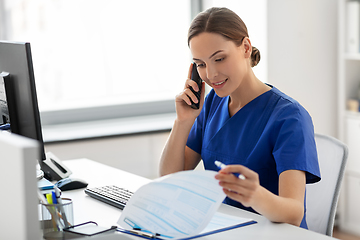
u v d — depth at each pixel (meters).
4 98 1.42
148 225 1.06
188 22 3.01
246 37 1.30
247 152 1.35
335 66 2.97
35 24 2.59
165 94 3.03
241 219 1.13
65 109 2.74
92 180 1.61
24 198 0.78
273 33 2.75
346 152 1.38
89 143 2.51
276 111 1.32
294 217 1.10
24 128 1.39
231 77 1.27
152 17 2.91
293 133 1.23
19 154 0.78
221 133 1.43
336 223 2.98
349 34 2.76
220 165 0.98
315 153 1.24
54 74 2.69
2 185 0.85
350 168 2.84
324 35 2.90
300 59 2.85
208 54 1.24
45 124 2.70
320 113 2.97
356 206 2.82
